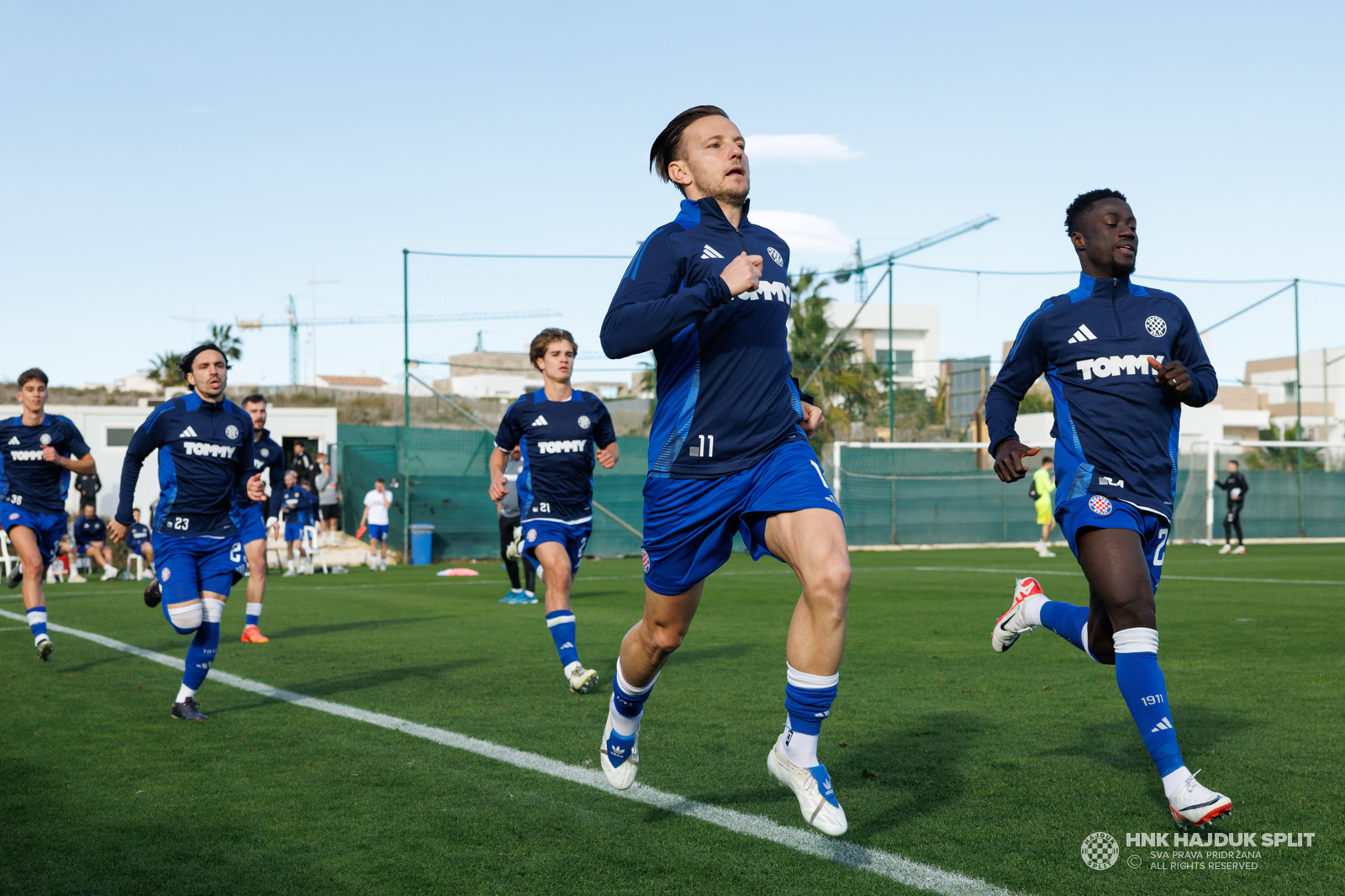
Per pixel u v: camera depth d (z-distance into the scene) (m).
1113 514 3.41
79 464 7.55
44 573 7.64
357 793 3.70
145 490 23.25
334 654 7.37
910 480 24.88
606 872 2.88
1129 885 2.72
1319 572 15.52
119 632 8.80
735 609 10.47
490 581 15.47
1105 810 3.39
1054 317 3.66
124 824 3.37
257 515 8.19
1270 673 6.20
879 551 23.39
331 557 20.23
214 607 5.20
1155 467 3.47
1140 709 3.19
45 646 6.97
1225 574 15.01
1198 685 5.78
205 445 5.27
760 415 3.00
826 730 4.62
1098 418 3.50
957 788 3.67
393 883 2.82
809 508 2.85
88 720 5.04
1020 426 34.78
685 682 6.01
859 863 2.91
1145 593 3.29
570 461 6.42
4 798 3.68
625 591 13.04
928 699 5.37
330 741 4.54
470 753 4.29
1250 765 3.96
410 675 6.40
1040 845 3.05
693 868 2.89
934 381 31.31
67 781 3.90
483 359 41.97
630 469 22.16
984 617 9.52
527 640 8.18
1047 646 7.49
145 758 4.25
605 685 6.01
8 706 5.43
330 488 20.89
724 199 3.14
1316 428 54.50
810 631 2.78
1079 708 5.13
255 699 5.60
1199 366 3.63
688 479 3.02
